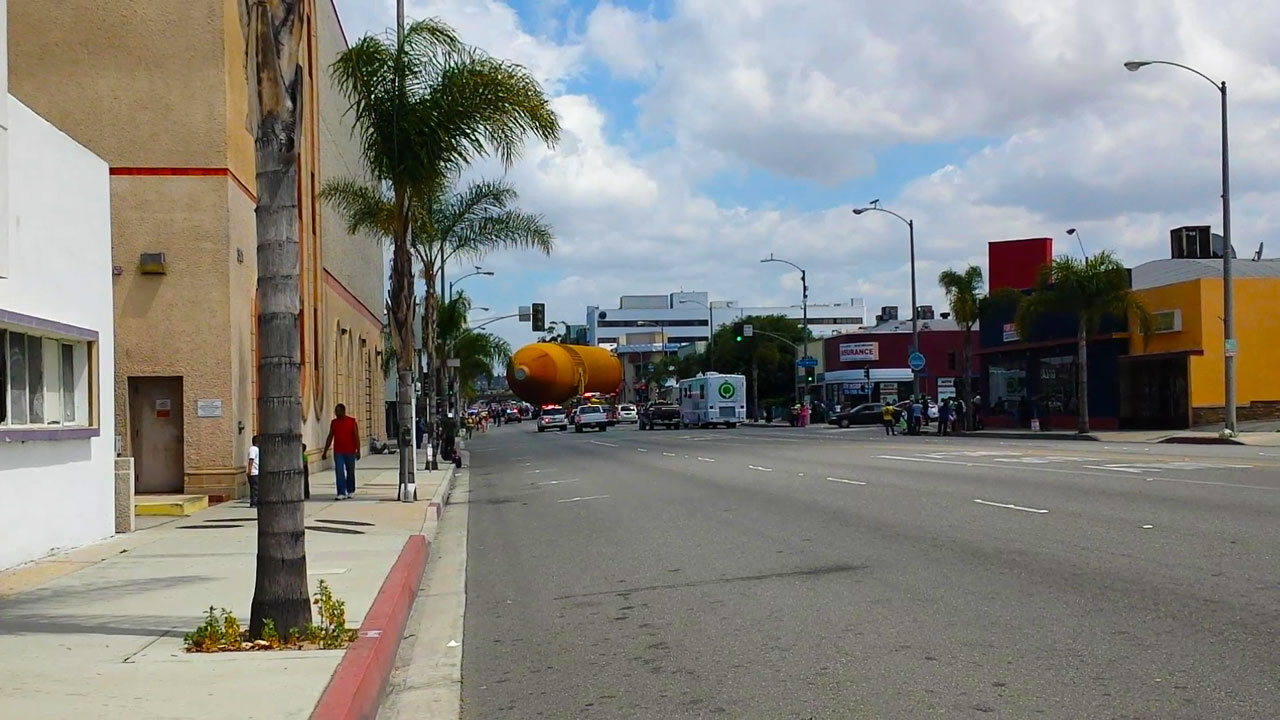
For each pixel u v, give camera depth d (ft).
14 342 45.16
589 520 62.28
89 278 52.03
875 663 25.73
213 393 73.92
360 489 89.61
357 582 39.32
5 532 42.75
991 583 34.71
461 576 45.83
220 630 28.17
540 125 78.48
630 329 625.00
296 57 28.43
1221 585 32.37
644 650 28.99
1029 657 25.43
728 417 241.76
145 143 73.92
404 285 80.38
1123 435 135.74
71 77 73.72
